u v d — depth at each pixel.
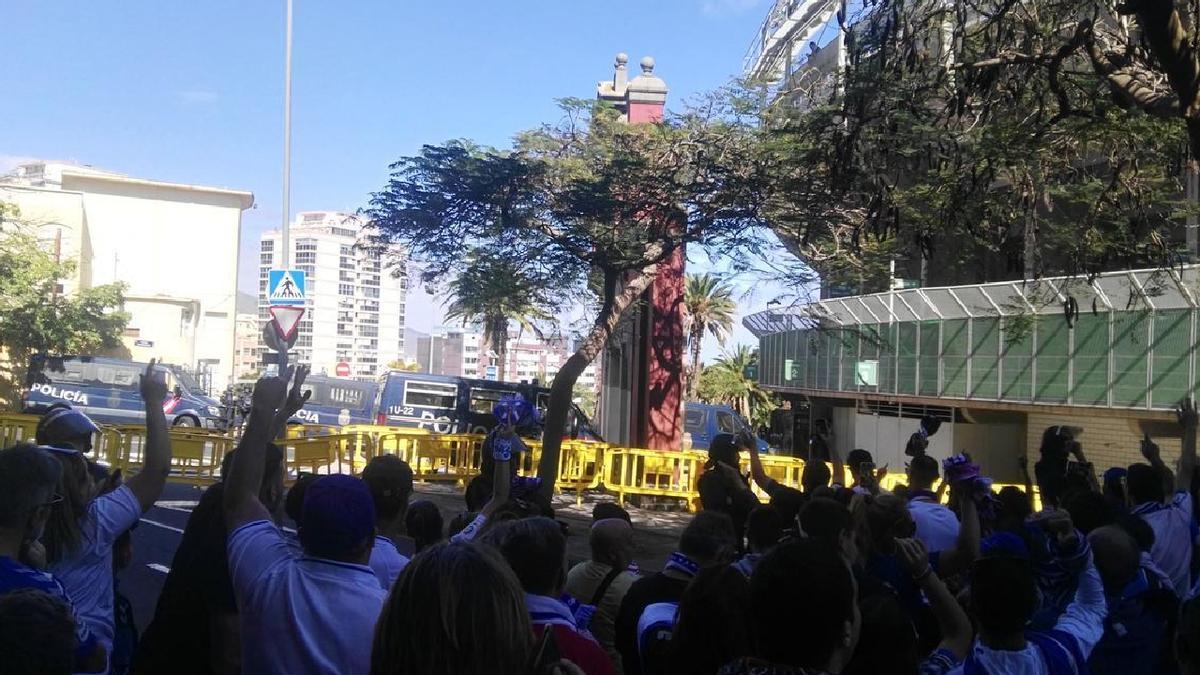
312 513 2.81
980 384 24.34
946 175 11.14
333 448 16.88
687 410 25.70
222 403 29.88
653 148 15.37
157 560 10.23
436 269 15.57
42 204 47.16
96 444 15.57
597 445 17.61
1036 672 3.20
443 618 2.09
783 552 2.66
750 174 14.36
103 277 60.47
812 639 2.54
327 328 142.12
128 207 61.75
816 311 18.94
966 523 4.34
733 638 2.93
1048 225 12.30
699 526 3.92
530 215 14.95
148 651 3.48
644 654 3.47
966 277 25.53
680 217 14.91
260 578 2.79
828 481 6.99
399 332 153.12
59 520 3.26
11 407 33.31
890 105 9.34
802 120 13.48
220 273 63.59
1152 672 4.39
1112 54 8.05
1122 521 5.06
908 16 9.06
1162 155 11.04
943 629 3.46
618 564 4.41
